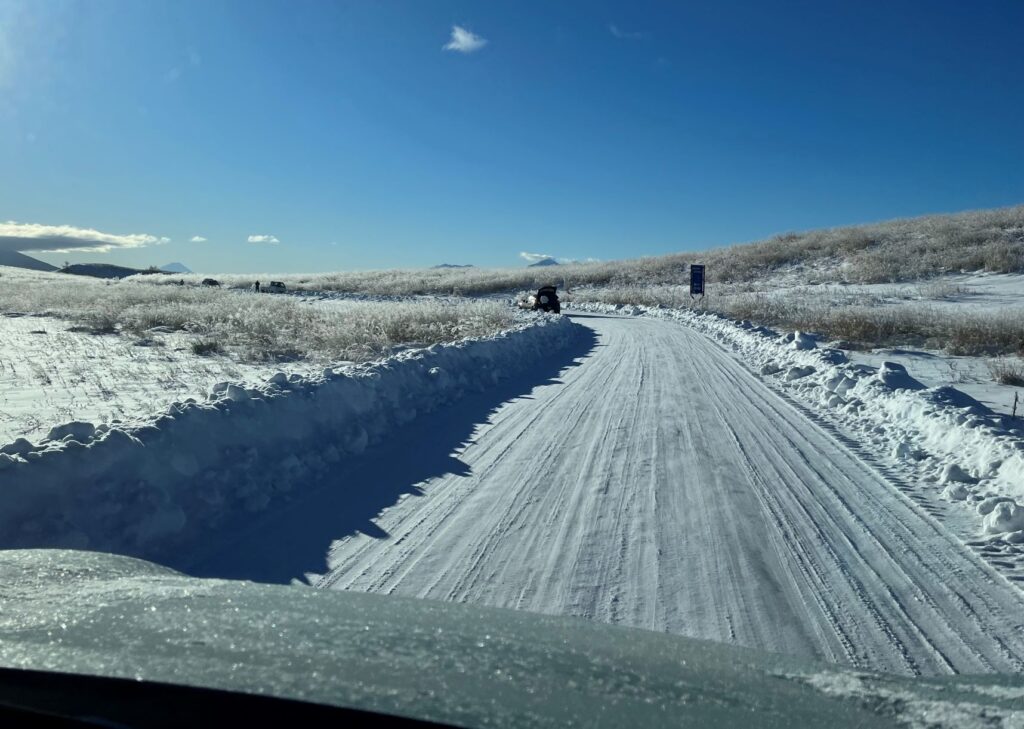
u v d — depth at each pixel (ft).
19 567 9.77
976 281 132.77
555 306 123.54
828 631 14.42
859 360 56.39
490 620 9.00
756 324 86.89
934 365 53.98
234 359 57.21
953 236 177.37
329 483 24.67
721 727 6.23
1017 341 59.21
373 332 67.67
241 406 25.80
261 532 20.03
